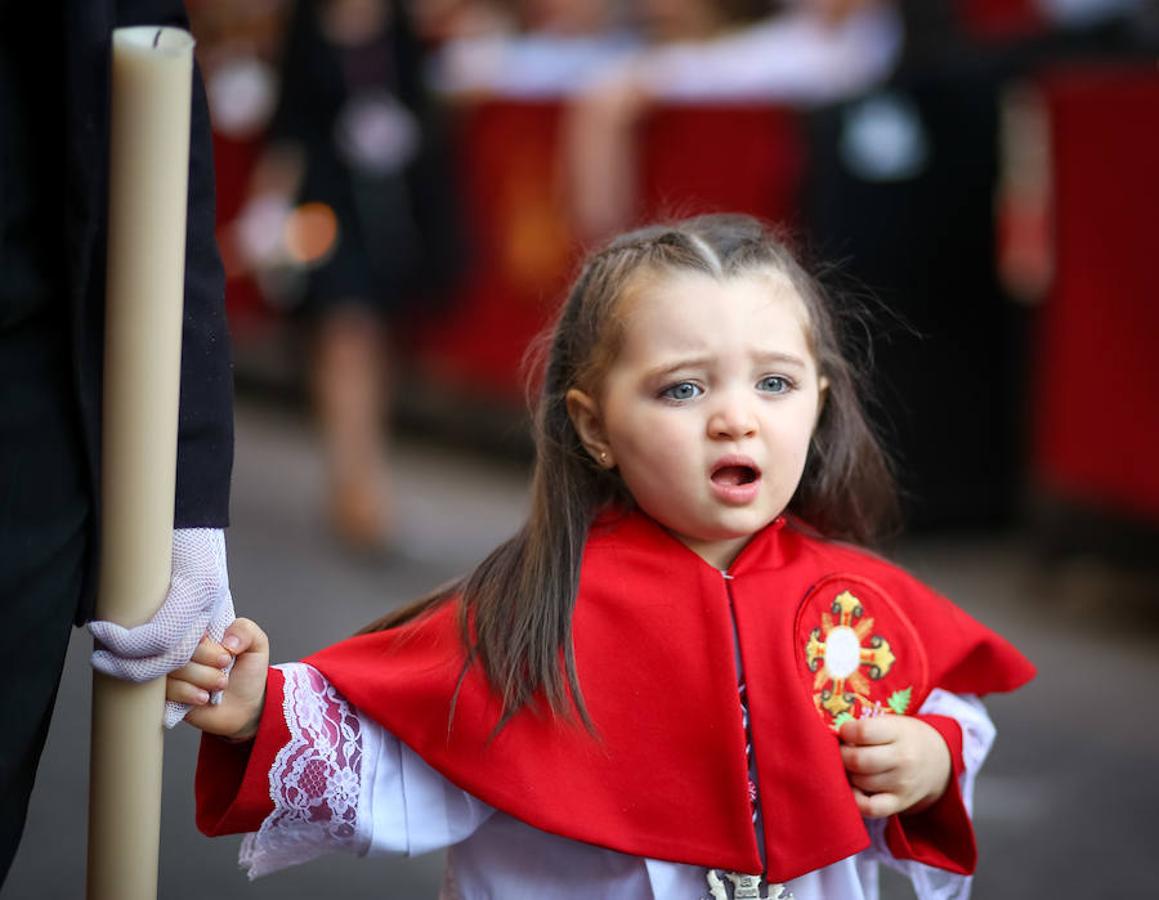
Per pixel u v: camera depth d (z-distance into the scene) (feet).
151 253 18.85
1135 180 56.80
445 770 22.39
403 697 22.54
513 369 80.38
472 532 72.59
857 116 63.16
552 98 74.02
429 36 72.43
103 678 20.02
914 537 67.92
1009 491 69.10
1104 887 40.75
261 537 71.51
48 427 19.70
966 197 65.77
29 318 19.69
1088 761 47.55
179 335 19.40
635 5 82.07
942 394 67.15
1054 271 60.29
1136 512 58.59
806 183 63.62
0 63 19.10
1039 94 61.46
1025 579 62.59
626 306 23.26
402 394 90.07
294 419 98.12
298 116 66.80
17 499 19.52
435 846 23.07
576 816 22.30
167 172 18.71
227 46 91.56
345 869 42.83
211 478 21.07
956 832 24.34
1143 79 56.34
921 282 65.82
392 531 72.18
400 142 67.05
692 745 22.72
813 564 24.44
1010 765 47.19
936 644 24.84
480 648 22.86
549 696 22.61
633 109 69.87
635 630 23.16
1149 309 57.21
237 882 41.42
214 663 21.01
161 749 20.53
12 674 19.39
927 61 64.90
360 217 66.80
